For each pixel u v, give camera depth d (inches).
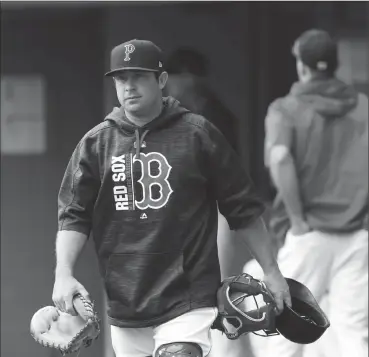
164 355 577.9
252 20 1103.6
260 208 604.1
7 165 1170.6
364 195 841.5
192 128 587.2
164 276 585.3
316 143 836.6
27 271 1175.0
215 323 619.5
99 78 1157.7
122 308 590.2
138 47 579.5
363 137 841.5
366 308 845.2
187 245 587.5
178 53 823.7
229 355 845.8
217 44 1105.4
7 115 1166.3
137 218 584.4
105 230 592.7
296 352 840.9
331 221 839.1
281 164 826.2
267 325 604.7
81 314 578.9
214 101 831.7
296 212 833.5
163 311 584.4
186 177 583.5
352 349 840.9
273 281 609.0
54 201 1171.3
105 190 589.3
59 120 1164.5
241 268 1000.2
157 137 585.9
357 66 1095.6
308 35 841.5
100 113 1159.6
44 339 580.4
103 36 1151.0
